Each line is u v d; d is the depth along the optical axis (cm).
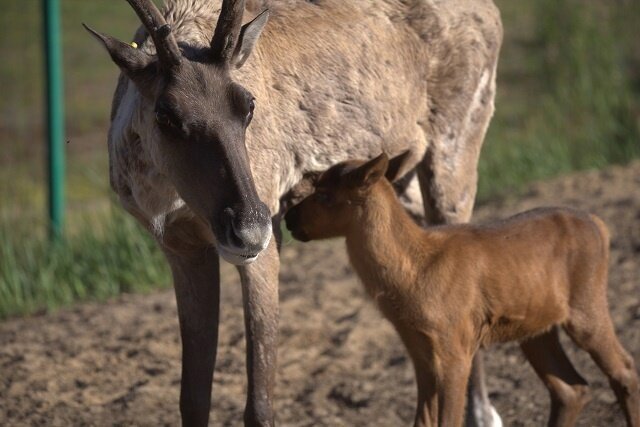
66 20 5231
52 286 2512
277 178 1603
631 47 4100
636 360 1919
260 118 1565
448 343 1530
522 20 5122
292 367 2059
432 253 1535
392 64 1788
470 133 1925
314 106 1672
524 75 4556
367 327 2205
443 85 1877
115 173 1558
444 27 1867
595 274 1619
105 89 4669
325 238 1600
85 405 1934
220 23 1395
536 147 3350
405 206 1973
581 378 1686
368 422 1833
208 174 1343
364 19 1781
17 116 4369
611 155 3341
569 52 3959
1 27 5056
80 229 2816
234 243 1311
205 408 1633
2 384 2012
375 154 1764
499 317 1565
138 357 2112
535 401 1875
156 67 1406
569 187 3003
